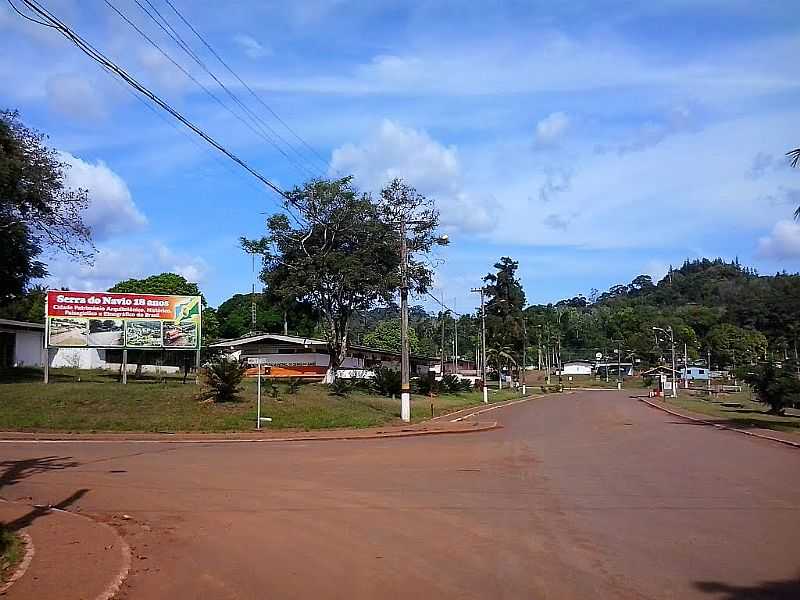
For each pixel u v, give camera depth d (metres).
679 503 12.20
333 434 27.19
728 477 15.52
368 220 43.72
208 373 31.80
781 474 16.05
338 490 13.43
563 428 32.53
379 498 12.59
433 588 7.24
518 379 97.56
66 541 8.87
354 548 8.97
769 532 9.89
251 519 10.74
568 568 8.01
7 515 10.46
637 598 6.88
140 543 9.23
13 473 15.19
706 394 91.19
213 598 6.95
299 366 56.75
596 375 150.62
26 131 33.44
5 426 25.88
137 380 40.41
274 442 24.19
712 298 177.75
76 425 26.59
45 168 33.81
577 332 165.25
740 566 8.08
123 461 17.53
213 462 17.61
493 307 95.81
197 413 29.56
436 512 11.32
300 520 10.67
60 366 54.31
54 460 17.55
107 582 7.18
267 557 8.53
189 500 12.27
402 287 35.41
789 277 136.88
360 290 44.66
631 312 157.50
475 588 7.23
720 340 123.69
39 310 62.81
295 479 14.84
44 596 6.70
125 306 35.25
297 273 43.66
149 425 27.39
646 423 36.62
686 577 7.62
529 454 20.41
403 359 34.78
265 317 81.62
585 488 13.86
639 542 9.29
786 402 47.12
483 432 29.86
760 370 48.50
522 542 9.29
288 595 7.02
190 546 9.08
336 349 46.50
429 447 22.56
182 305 35.97
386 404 41.53
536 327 130.12
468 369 117.12
